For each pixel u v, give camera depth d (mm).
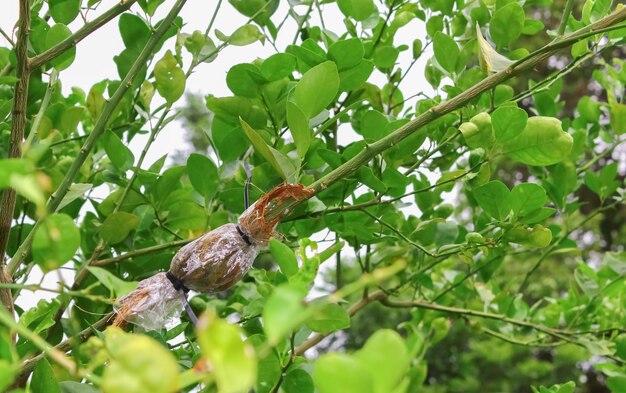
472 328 1774
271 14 1579
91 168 1586
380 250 1644
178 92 1388
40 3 1460
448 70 1478
